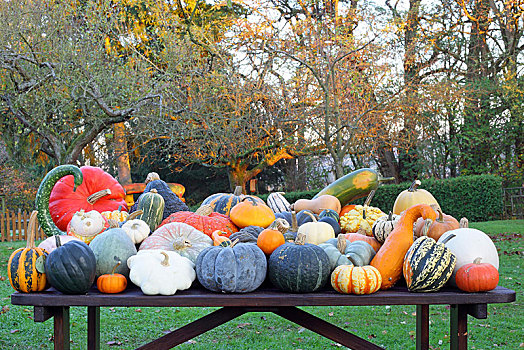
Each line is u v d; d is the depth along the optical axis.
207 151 14.14
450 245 2.42
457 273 2.29
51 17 9.23
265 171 20.95
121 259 2.37
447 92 15.30
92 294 2.25
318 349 4.37
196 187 20.69
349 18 12.92
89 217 2.77
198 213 3.14
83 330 4.89
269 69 12.28
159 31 11.15
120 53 11.98
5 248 11.22
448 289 2.36
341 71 12.19
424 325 3.01
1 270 8.25
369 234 3.30
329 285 2.41
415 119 15.50
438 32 17.09
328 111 11.04
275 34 12.10
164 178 20.16
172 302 2.16
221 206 3.54
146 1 11.76
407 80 15.47
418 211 2.47
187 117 10.38
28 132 10.33
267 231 2.54
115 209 3.56
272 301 2.16
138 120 10.36
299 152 13.73
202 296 2.18
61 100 8.99
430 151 18.22
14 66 8.69
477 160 18.27
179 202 3.31
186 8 14.74
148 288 2.21
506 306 5.78
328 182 19.66
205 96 10.93
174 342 2.51
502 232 11.56
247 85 11.83
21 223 14.97
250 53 12.01
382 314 5.49
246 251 2.31
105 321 5.24
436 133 17.94
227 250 2.31
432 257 2.25
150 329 4.99
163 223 3.02
